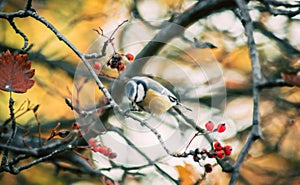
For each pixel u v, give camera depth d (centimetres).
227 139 413
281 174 416
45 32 416
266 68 414
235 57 422
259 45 418
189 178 388
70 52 417
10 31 414
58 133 337
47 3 418
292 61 415
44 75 414
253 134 305
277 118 421
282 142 420
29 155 335
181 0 418
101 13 418
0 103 405
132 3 419
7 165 334
